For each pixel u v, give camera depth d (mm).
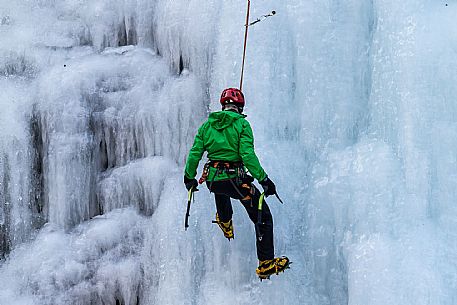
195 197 9445
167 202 9781
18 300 9898
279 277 8328
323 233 8469
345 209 8320
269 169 9047
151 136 10961
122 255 10125
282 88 9633
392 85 8523
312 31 9445
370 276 7609
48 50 12547
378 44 8953
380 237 7840
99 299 9930
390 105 8508
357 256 7840
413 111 8141
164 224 9508
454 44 8094
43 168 11195
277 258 7891
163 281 9227
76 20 13477
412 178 8039
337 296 8211
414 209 7926
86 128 11203
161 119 10844
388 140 8516
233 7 10391
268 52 9766
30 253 10531
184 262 9062
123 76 11805
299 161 9242
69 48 12797
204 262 9039
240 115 7785
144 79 11578
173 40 11547
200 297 8836
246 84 9750
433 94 8078
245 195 7652
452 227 7688
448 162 7863
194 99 10812
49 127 11086
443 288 7230
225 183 7629
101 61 12016
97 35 12977
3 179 11125
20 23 13164
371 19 9406
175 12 11547
